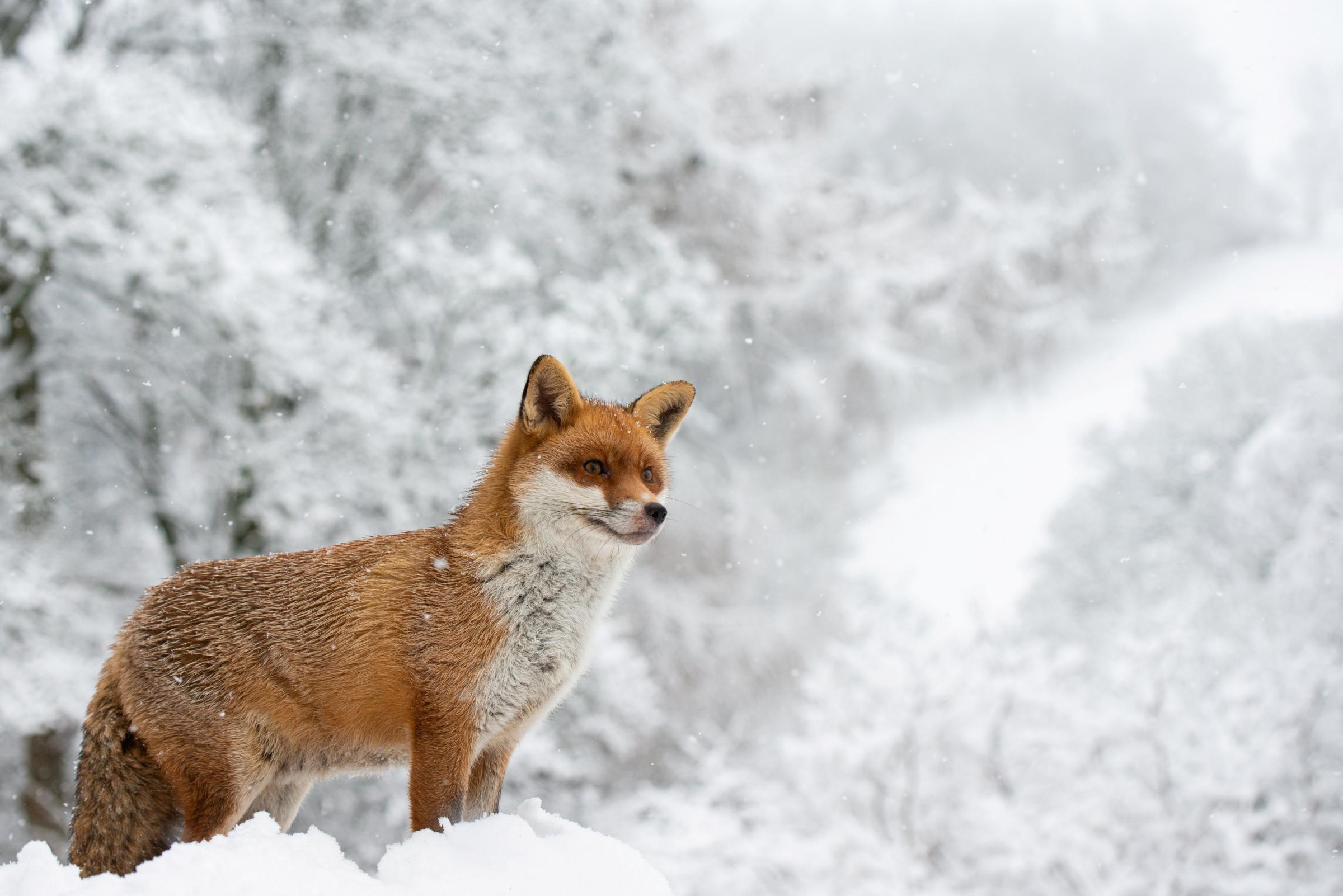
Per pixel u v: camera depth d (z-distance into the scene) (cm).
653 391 518
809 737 1386
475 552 427
